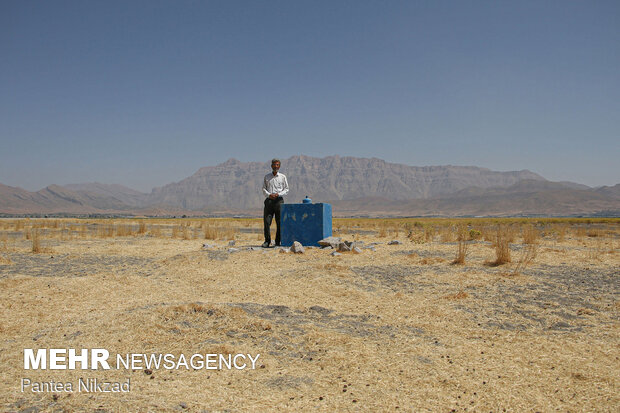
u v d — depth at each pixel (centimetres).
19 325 750
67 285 1077
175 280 1186
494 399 460
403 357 578
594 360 561
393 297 934
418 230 3434
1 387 492
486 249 1681
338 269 1240
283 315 769
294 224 1798
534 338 656
